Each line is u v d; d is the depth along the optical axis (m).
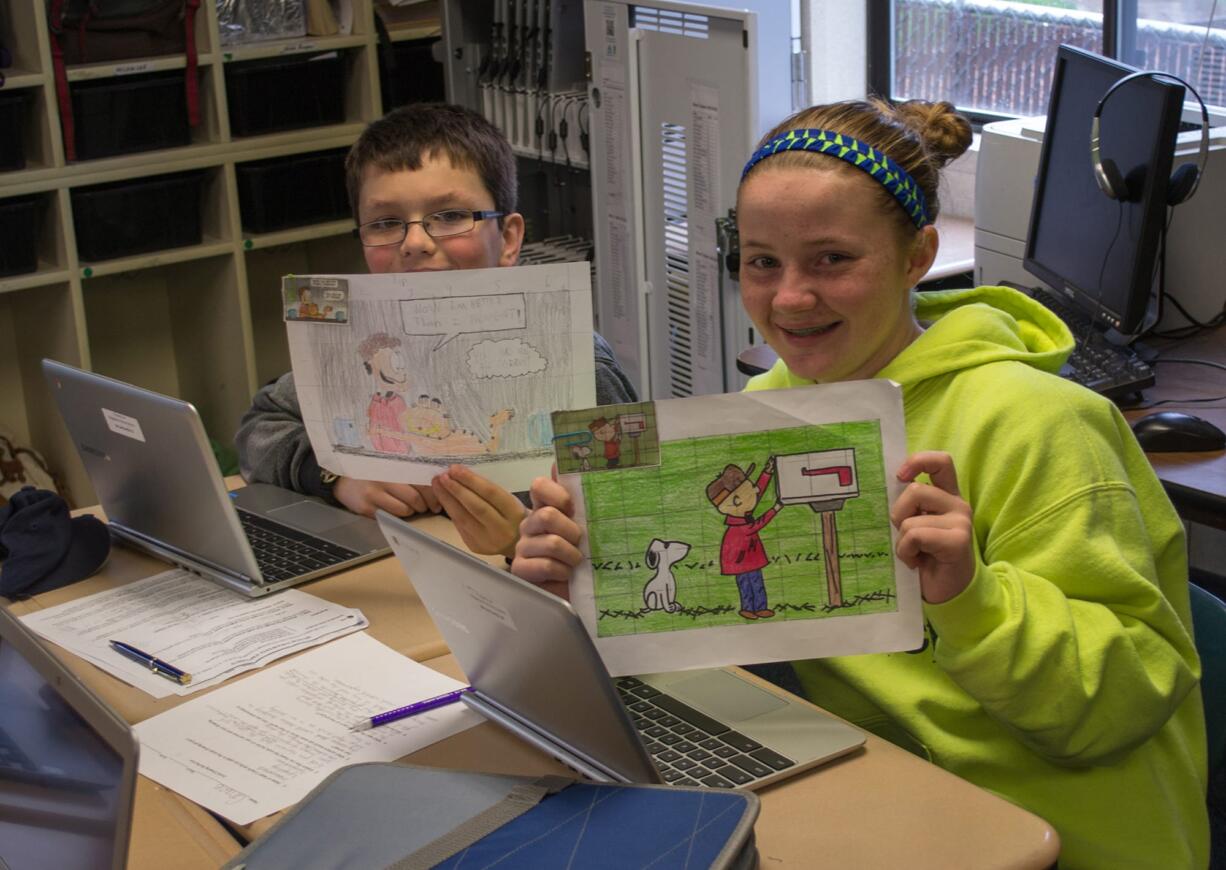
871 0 3.89
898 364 1.32
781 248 1.20
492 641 1.08
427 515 1.75
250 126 3.58
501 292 1.40
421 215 1.69
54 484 3.79
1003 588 1.14
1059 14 3.43
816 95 3.95
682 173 2.92
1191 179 2.11
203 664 1.34
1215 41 3.06
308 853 0.95
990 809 1.05
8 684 0.99
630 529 1.11
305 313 1.43
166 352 4.10
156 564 1.64
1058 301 2.43
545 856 0.90
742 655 1.12
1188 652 1.24
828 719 1.18
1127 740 1.17
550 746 1.13
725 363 2.94
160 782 1.13
